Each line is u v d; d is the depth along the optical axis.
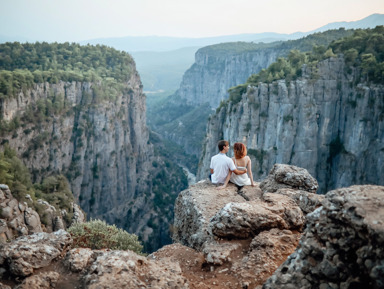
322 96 116.12
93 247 19.55
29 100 121.81
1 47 172.25
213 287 8.63
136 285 7.27
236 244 10.62
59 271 8.27
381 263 5.41
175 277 8.08
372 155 107.38
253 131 122.38
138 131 190.25
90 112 150.12
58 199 78.25
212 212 12.98
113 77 186.88
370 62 109.25
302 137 117.12
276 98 117.44
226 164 15.19
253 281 8.70
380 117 104.25
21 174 78.75
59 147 134.88
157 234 158.88
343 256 6.23
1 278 8.08
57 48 197.75
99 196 156.75
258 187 15.58
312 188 14.45
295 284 6.64
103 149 156.12
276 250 9.79
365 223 5.84
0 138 104.81
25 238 9.30
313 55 128.88
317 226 6.90
